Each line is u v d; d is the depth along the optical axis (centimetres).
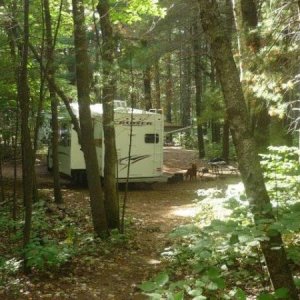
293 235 568
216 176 2016
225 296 444
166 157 2692
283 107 867
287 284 373
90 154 950
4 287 636
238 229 330
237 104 394
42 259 700
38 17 1004
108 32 913
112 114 991
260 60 845
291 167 771
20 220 1048
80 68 918
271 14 863
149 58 861
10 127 1478
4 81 1206
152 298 308
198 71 2417
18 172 2025
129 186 1828
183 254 729
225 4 1703
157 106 2814
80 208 1320
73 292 640
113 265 775
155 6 1018
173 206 1409
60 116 1499
